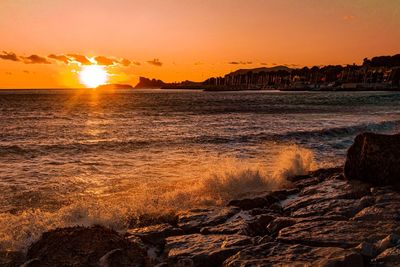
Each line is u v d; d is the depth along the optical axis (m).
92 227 6.24
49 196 11.34
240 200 9.79
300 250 5.79
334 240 6.20
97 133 28.00
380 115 45.00
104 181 13.24
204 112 52.25
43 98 110.75
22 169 15.43
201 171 14.88
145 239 7.18
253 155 18.48
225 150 20.05
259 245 6.10
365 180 10.79
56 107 64.88
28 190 12.01
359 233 6.46
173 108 62.34
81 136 26.28
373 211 7.62
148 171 14.95
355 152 11.18
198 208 9.22
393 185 10.00
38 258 5.54
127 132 28.47
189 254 6.13
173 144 22.05
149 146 21.39
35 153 19.33
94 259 5.47
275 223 7.53
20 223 8.30
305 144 22.30
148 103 81.44
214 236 7.00
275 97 118.62
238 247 6.24
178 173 14.54
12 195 11.39
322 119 39.53
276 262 5.42
